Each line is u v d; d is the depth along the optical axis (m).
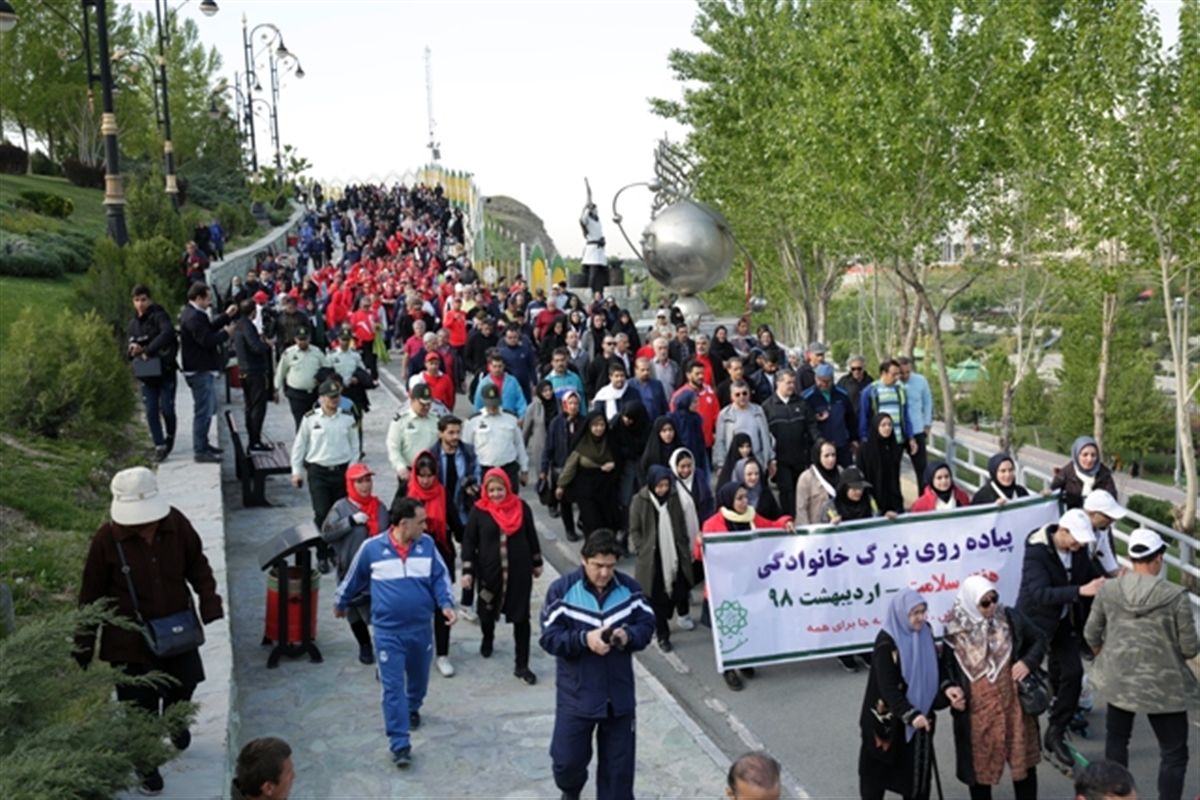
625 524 12.78
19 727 5.03
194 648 6.61
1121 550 21.39
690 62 29.06
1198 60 17.72
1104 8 19.67
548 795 7.57
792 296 39.25
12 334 14.15
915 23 21.09
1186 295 20.05
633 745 6.82
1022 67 20.77
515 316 22.09
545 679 9.62
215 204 57.81
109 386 14.37
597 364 16.88
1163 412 53.50
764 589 9.78
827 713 9.17
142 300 14.14
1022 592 8.19
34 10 49.53
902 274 23.05
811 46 23.91
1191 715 9.01
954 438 15.59
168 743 6.05
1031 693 7.04
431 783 7.75
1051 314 46.94
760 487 10.74
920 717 6.74
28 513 10.92
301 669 9.70
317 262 49.78
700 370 14.20
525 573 9.45
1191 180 17.83
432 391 14.96
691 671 10.10
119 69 52.38
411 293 25.34
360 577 7.93
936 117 20.81
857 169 21.64
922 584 10.04
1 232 27.19
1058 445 58.28
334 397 11.77
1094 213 19.05
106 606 6.43
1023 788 7.24
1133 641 7.10
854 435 13.87
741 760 4.61
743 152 28.56
